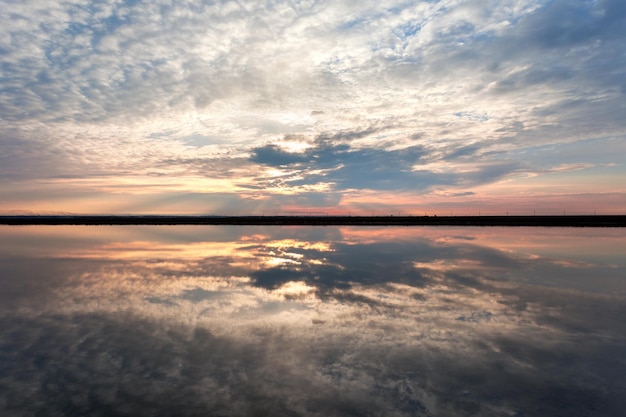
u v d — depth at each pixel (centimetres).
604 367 616
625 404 508
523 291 1105
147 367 613
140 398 521
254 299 1016
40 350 673
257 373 599
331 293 1084
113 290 1115
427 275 1338
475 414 490
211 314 886
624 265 1522
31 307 932
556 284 1192
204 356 658
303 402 518
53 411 487
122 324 814
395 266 1517
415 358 656
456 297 1040
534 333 768
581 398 525
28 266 1541
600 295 1055
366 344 715
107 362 629
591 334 759
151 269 1466
